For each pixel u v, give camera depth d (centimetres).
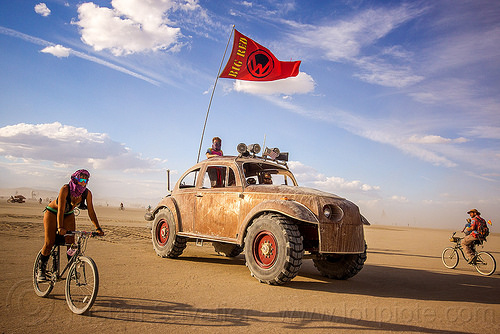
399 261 1045
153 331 323
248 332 332
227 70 1191
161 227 827
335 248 575
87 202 436
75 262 386
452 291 606
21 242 887
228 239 659
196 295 464
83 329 321
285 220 563
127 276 561
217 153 880
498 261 1184
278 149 782
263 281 562
